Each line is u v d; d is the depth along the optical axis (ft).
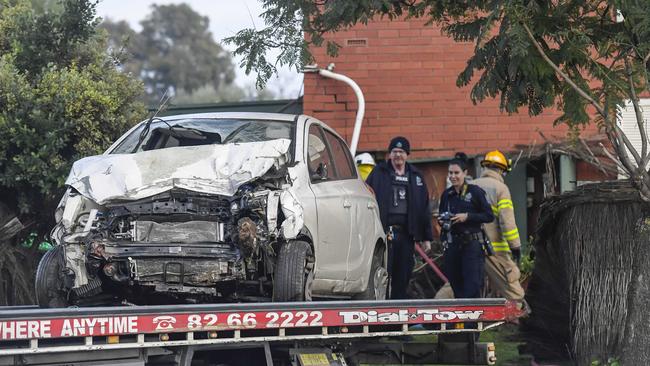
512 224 89.20
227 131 68.69
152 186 59.98
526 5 65.51
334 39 114.62
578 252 78.28
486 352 71.36
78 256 60.08
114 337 52.08
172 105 118.42
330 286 68.90
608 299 76.13
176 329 53.67
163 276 58.95
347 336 60.70
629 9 63.05
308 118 71.87
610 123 65.92
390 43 114.83
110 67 105.09
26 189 92.48
